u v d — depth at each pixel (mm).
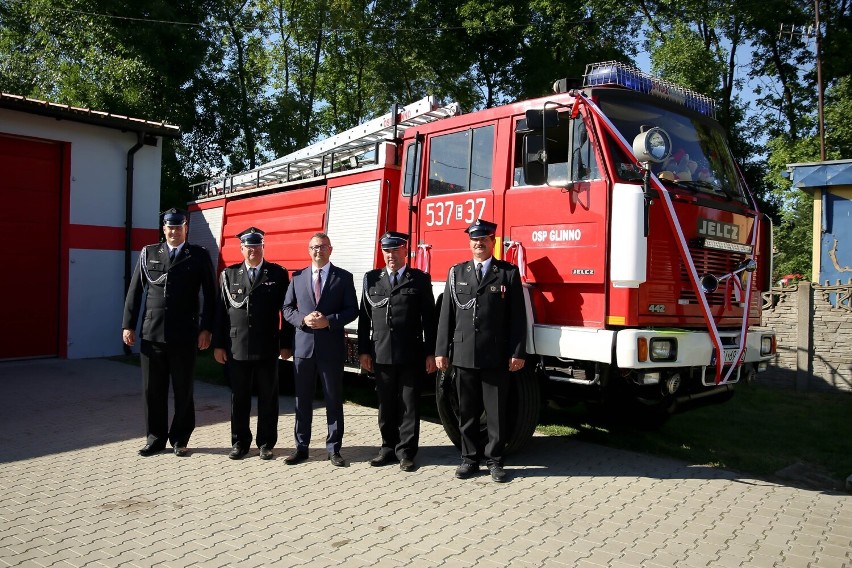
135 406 8172
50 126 11734
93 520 4520
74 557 3945
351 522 4500
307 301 5840
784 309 9492
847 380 8984
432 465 5824
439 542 4180
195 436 6801
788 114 25797
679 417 7734
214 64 23844
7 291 11508
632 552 4059
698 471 5719
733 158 6785
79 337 12164
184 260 6035
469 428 5488
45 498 4941
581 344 5301
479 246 5453
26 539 4203
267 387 6008
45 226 11938
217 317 6078
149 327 5961
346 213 7816
